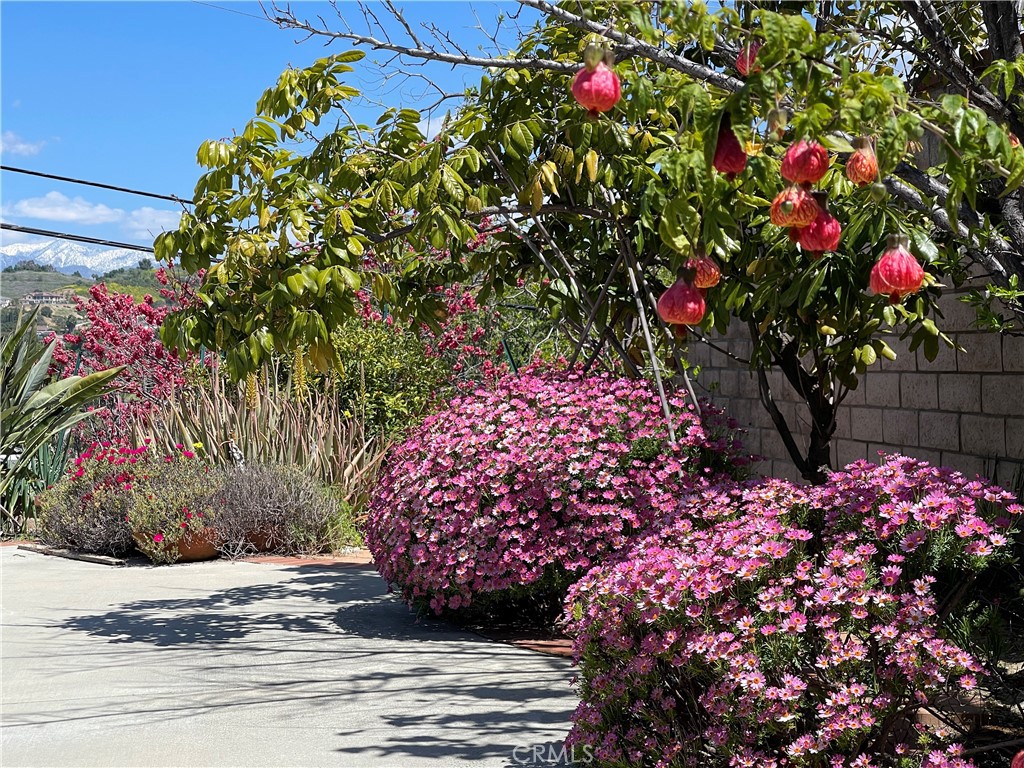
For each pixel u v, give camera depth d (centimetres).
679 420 595
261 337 566
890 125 239
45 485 1134
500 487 581
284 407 1104
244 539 943
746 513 415
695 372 815
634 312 695
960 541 323
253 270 563
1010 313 558
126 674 529
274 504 951
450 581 600
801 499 374
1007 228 435
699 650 311
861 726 289
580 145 574
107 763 387
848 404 738
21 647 594
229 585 793
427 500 605
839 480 378
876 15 450
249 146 601
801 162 235
